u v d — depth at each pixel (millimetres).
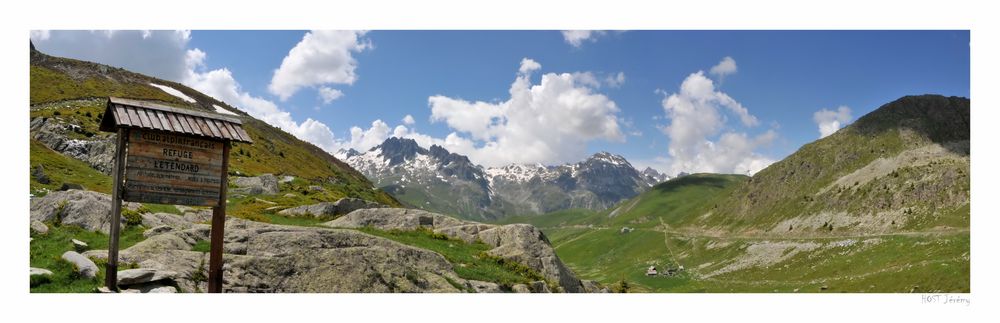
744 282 164250
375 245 40375
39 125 116125
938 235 144625
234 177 110562
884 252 144375
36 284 27438
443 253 48719
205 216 56281
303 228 41219
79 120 125125
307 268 34594
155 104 28016
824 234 194750
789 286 144250
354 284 34438
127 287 28656
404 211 60094
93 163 104438
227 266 33094
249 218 57438
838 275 141625
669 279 192000
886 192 194000
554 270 52125
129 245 38562
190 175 28016
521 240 55000
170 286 29984
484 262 49031
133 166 26922
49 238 36500
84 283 28391
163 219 48594
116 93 174875
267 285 32875
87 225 41156
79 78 179750
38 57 183875
